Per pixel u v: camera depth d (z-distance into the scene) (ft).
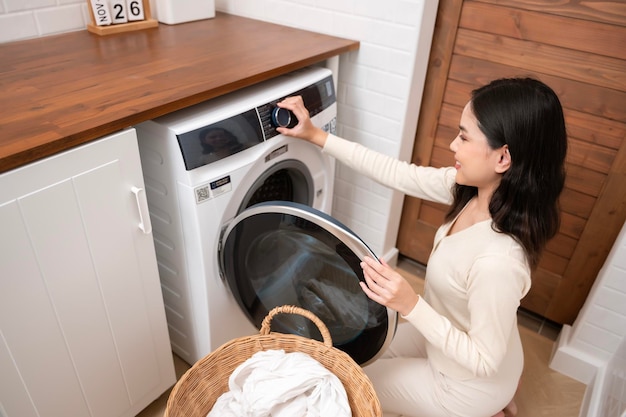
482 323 3.12
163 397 4.92
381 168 4.43
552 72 4.84
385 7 4.95
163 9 5.40
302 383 3.55
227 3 6.10
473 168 3.21
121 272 3.65
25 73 3.86
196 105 3.92
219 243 4.13
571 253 5.52
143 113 3.26
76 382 3.67
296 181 5.07
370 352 3.94
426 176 4.28
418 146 6.07
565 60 4.72
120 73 3.93
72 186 3.05
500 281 3.06
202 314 4.46
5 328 3.02
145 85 3.69
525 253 3.16
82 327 3.53
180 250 4.13
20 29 4.64
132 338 4.01
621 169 4.83
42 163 2.84
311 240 3.69
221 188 3.84
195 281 4.25
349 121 5.90
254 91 4.25
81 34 4.98
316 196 5.24
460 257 3.35
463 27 5.12
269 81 4.50
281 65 4.26
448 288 3.49
